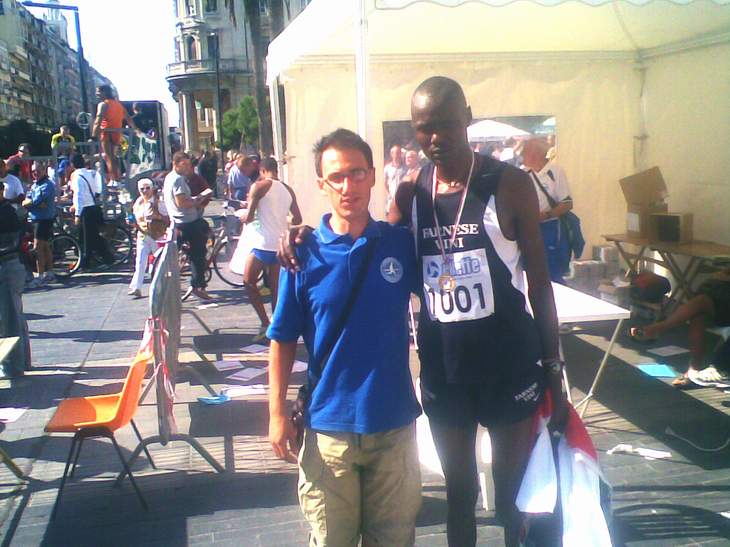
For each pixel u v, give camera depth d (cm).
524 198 235
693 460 412
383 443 234
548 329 243
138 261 1002
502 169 237
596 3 424
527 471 238
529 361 242
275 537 353
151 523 371
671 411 484
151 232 986
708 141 693
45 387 606
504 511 254
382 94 753
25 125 3884
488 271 236
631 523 348
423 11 523
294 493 397
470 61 752
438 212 241
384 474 236
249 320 821
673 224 687
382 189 766
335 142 229
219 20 7531
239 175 1508
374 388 228
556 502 237
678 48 714
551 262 640
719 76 671
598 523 230
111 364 671
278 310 237
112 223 1312
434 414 252
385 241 235
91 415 403
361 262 228
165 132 2588
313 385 235
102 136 1402
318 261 228
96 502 397
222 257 1246
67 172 1598
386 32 607
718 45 667
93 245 1245
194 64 7600
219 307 902
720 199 681
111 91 1417
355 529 242
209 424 501
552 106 775
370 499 242
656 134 772
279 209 682
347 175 226
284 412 240
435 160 237
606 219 805
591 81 779
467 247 236
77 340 764
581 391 527
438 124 231
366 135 400
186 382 597
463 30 615
